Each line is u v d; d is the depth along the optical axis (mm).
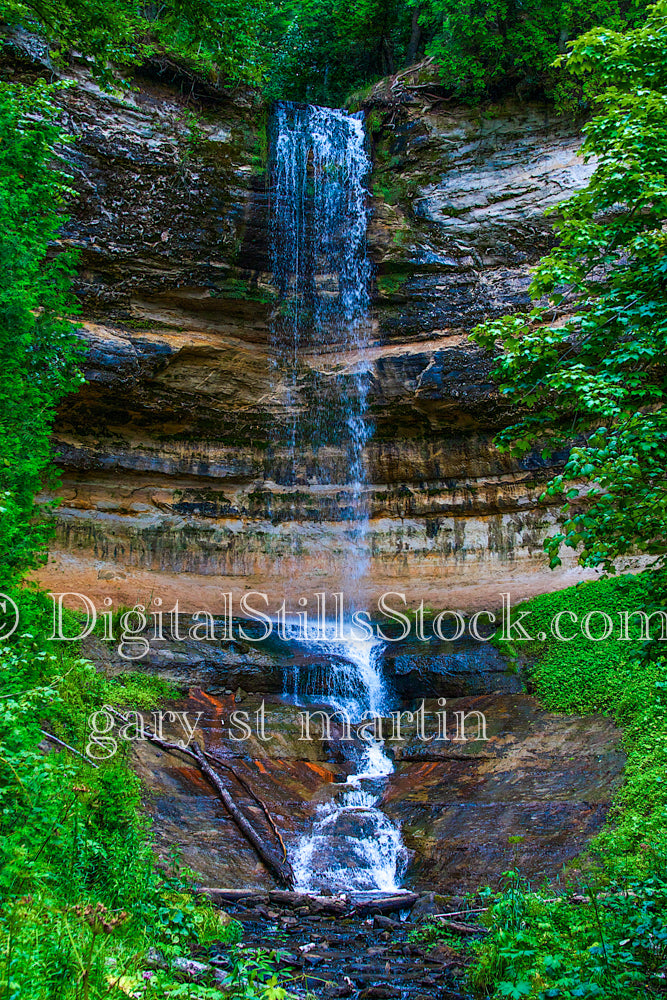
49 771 6215
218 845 10492
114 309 17844
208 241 18359
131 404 17984
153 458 18750
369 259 19953
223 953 7297
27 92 10078
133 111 17359
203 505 19359
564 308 17703
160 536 18594
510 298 18906
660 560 6949
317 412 20156
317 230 20031
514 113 19641
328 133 20234
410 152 20203
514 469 18828
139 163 17250
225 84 18375
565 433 7617
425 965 7797
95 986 4496
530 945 7055
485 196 19562
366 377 19594
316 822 11625
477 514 19375
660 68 7617
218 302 18953
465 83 19625
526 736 12914
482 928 8562
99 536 17766
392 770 13320
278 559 19656
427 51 20875
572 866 9547
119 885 6633
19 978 4191
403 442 19969
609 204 7566
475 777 12297
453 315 19422
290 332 20078
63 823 6398
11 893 5160
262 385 19797
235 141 18703
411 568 19516
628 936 6375
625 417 6480
